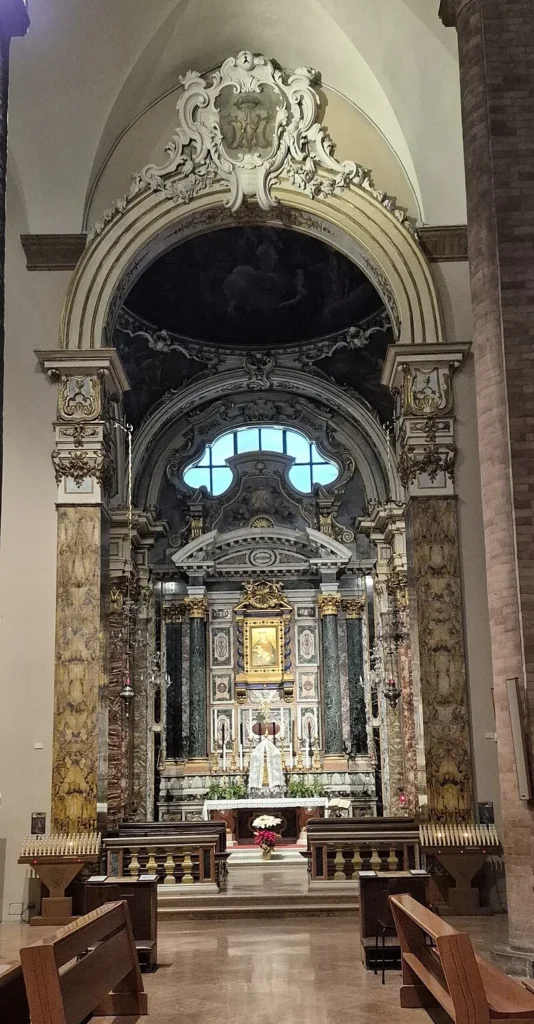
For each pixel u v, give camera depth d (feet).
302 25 49.21
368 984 28.25
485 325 31.35
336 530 83.56
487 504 30.73
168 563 82.64
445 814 44.27
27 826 44.11
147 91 50.88
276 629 82.38
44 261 49.47
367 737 79.97
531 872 28.04
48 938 18.95
